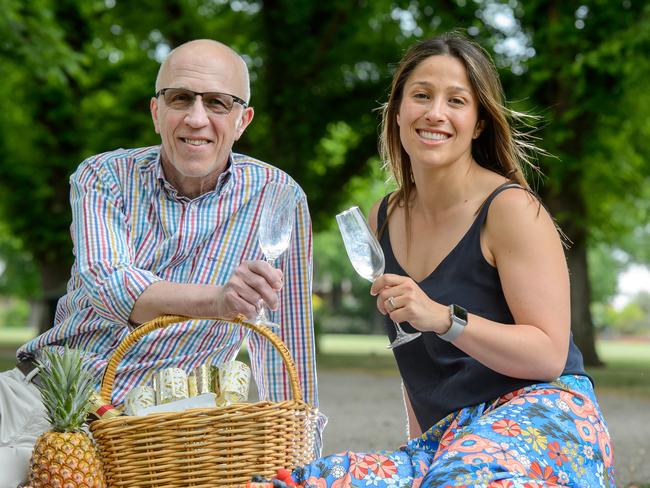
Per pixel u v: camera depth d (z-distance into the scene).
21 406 3.45
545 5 15.80
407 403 3.53
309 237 3.85
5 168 20.47
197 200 3.62
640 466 6.16
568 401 2.95
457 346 2.95
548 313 3.00
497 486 2.60
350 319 54.91
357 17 17.92
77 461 2.85
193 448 2.89
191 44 3.59
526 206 3.10
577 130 15.95
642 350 31.97
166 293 3.19
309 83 18.22
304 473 2.91
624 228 19.33
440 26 16.48
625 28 15.13
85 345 3.55
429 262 3.28
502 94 3.34
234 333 3.68
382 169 3.57
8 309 69.31
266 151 18.39
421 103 3.24
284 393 3.83
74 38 19.78
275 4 18.09
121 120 19.20
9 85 19.77
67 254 20.98
